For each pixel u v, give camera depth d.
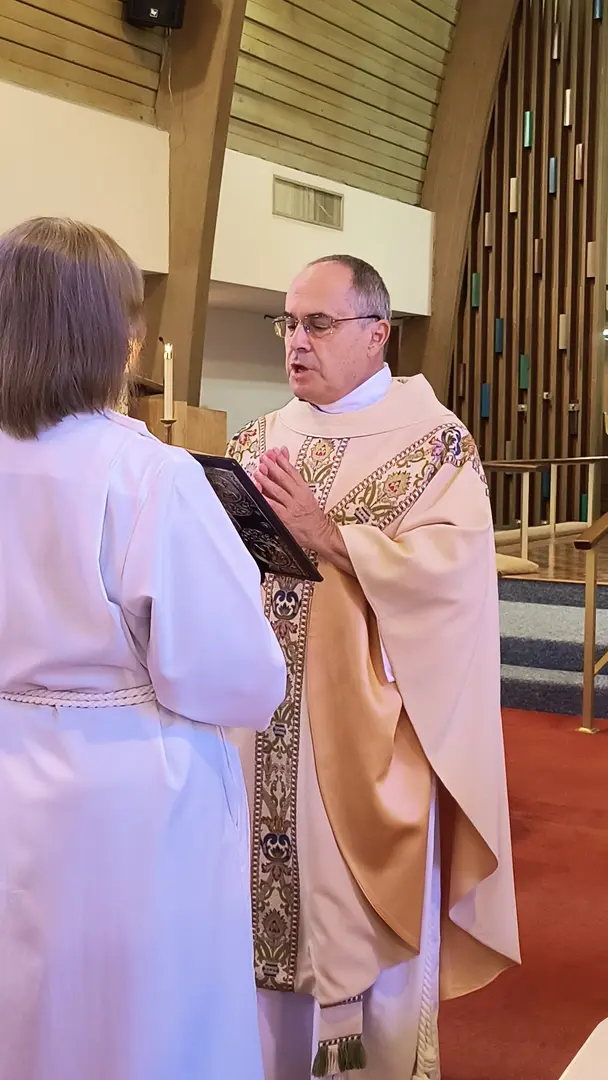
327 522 1.81
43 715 1.21
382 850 1.78
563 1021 2.26
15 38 4.97
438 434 1.92
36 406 1.17
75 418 1.20
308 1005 1.89
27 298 1.15
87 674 1.21
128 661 1.21
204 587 1.19
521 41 7.82
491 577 1.86
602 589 5.67
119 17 5.38
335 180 7.08
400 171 7.62
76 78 5.32
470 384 8.22
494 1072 2.07
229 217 6.27
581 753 4.12
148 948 1.20
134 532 1.16
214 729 1.33
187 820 1.25
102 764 1.20
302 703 1.84
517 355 8.13
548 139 7.96
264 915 1.85
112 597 1.17
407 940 1.78
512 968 2.49
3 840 1.20
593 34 7.85
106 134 5.43
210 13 5.52
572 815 3.44
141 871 1.20
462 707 1.82
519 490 8.24
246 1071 1.31
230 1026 1.29
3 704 1.24
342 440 1.96
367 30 6.74
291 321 1.94
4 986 1.20
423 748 1.80
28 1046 1.19
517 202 7.98
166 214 5.85
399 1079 1.86
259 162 6.43
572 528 8.01
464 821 1.88
